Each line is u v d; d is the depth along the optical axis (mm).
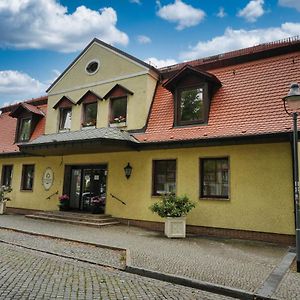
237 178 11141
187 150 12453
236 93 12414
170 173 13000
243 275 6387
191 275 6324
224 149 11586
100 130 13641
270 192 10477
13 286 5441
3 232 11430
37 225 12977
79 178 16422
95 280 6066
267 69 12430
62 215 14734
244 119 11367
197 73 12820
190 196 12039
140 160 13758
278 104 11039
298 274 6555
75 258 7785
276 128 10242
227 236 11023
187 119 13031
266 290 5516
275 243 10062
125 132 13875
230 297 5480
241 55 13414
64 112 17484
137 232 11812
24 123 19688
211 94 13000
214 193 11758
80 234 10922
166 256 7910
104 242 9555
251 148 11062
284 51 12586
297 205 6941
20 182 18672
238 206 10969
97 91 16094
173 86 13625
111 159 14781
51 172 17188
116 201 14188
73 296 5090
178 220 10906
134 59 15133
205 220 11555
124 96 15094
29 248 8859
